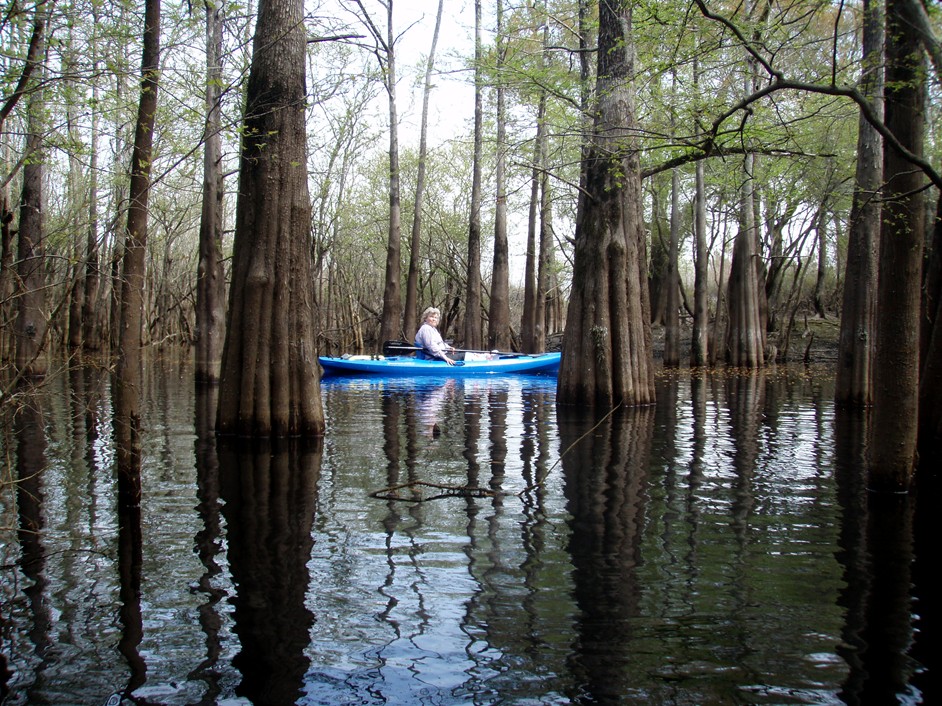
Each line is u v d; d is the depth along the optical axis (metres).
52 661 3.10
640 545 4.57
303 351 8.12
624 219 11.27
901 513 5.31
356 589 3.84
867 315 11.50
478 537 4.70
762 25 6.12
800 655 3.18
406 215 30.77
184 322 28.84
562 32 13.09
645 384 11.65
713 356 23.80
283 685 2.92
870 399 11.52
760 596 3.78
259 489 5.89
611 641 3.29
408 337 23.92
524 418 10.27
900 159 5.41
